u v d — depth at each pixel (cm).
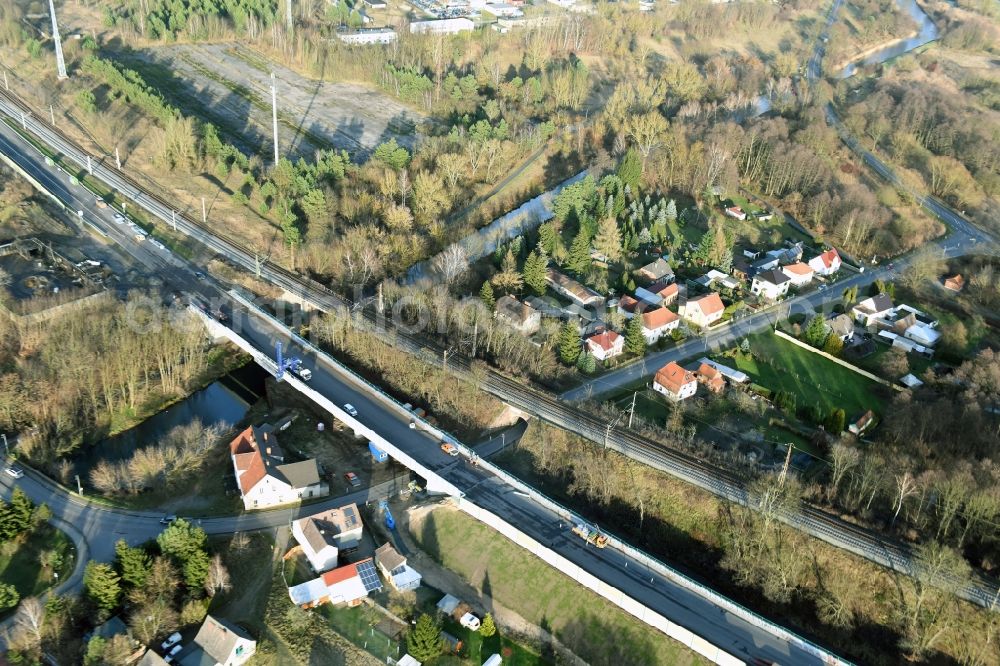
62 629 14712
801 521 17050
